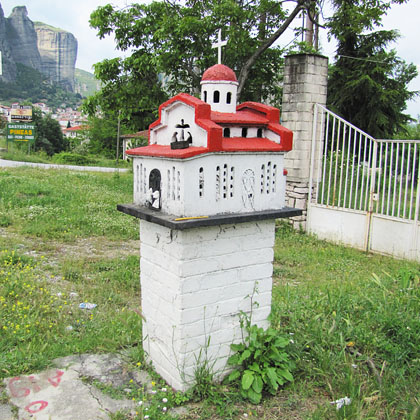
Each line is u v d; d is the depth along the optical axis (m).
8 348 3.87
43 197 11.64
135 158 3.55
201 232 3.16
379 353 4.06
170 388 3.33
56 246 7.92
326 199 9.62
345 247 8.89
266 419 3.06
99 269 6.68
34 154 29.02
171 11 11.66
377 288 5.75
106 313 4.87
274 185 3.46
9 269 6.13
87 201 11.85
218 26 10.60
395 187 8.10
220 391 3.28
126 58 12.23
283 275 6.83
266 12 11.52
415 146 7.66
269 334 3.46
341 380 3.45
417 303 4.97
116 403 3.16
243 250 3.42
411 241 7.90
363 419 2.98
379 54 16.52
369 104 16.31
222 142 3.16
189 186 3.00
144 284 3.64
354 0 12.23
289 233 9.77
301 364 3.69
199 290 3.23
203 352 3.33
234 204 3.25
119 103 12.88
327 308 4.88
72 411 3.05
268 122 3.49
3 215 9.55
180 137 3.34
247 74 11.77
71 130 69.38
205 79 3.53
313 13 12.77
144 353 3.75
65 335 4.24
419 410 3.07
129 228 9.44
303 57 9.37
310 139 9.64
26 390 3.29
